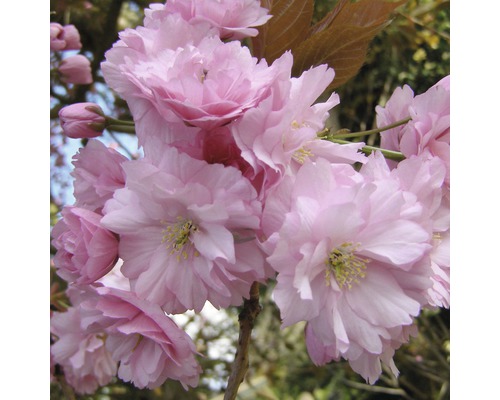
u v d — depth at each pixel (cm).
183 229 15
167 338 17
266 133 15
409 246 15
